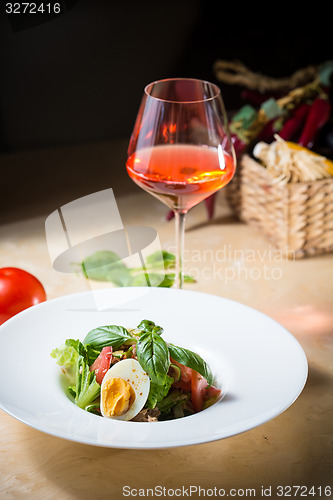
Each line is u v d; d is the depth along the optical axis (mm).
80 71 1608
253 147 1191
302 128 1199
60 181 1282
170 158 897
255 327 869
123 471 756
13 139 1579
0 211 1190
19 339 844
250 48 1875
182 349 788
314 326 958
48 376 803
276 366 816
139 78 1725
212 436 725
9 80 1517
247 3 1819
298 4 1866
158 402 792
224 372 820
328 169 1082
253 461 769
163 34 1720
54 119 1617
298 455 777
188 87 961
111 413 764
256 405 765
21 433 796
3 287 918
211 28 1812
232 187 1185
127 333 813
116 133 1734
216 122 906
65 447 781
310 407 833
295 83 1310
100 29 1600
